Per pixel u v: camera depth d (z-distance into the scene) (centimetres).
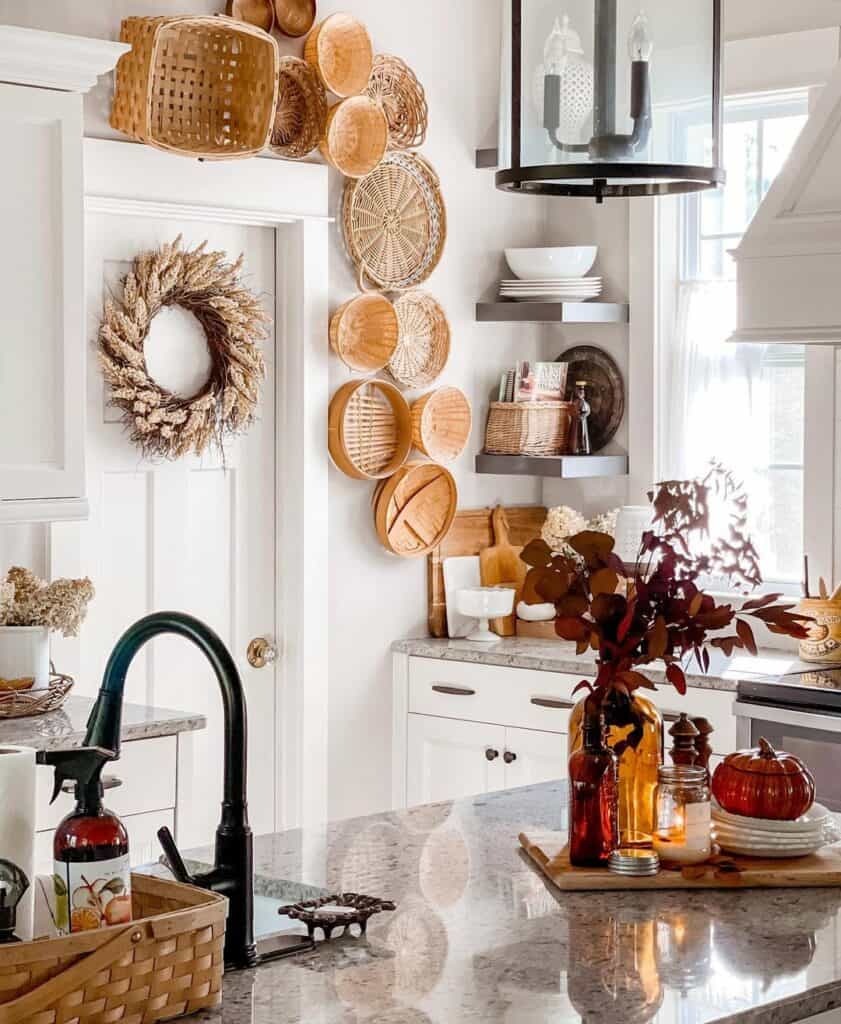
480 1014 172
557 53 242
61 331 341
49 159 337
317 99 445
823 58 447
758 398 477
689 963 191
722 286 483
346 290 465
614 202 507
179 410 416
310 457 454
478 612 485
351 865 239
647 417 499
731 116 480
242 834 191
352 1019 171
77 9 393
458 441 495
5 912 170
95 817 174
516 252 500
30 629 355
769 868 229
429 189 486
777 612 231
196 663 436
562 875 225
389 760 490
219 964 175
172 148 397
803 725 387
